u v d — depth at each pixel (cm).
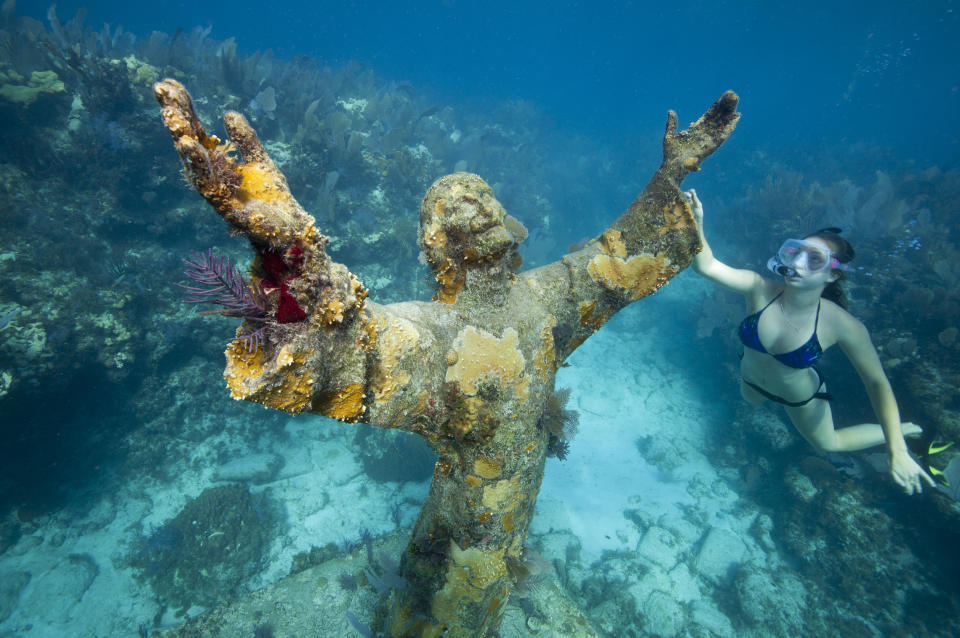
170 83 114
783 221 1513
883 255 1203
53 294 778
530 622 390
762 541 846
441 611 249
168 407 927
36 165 898
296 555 763
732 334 1220
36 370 713
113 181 944
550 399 235
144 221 969
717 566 805
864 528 749
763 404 998
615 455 1064
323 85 1644
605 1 7288
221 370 996
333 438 1025
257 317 137
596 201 2252
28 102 927
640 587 770
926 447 689
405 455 945
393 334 178
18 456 770
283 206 135
